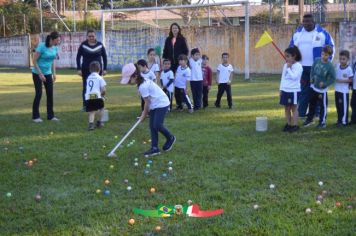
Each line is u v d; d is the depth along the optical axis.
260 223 4.04
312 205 4.40
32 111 10.20
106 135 7.84
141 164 6.00
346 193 4.72
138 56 24.47
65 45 28.03
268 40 9.22
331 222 4.00
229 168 5.71
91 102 8.30
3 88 16.59
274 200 4.59
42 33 29.53
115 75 21.89
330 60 8.05
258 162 5.94
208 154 6.40
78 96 13.82
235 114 9.77
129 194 4.87
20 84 18.19
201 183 5.17
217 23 29.67
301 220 4.08
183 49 10.49
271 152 6.42
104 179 5.40
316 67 8.04
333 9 28.20
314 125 8.30
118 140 7.42
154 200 4.68
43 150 6.85
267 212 4.29
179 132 7.94
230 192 4.85
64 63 28.23
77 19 34.56
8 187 5.18
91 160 6.23
